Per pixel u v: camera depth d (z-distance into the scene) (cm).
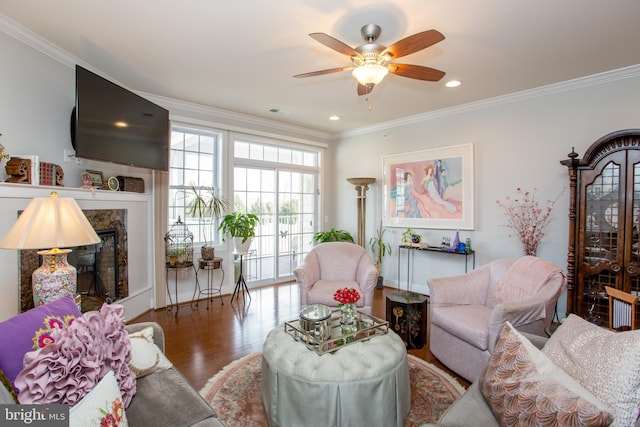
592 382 115
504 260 285
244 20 228
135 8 213
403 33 244
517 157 379
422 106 424
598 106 325
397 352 192
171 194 417
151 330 173
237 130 463
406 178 484
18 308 222
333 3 207
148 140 333
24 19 226
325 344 197
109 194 318
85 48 268
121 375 132
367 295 320
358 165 559
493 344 212
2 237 212
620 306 194
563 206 348
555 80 336
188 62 295
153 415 127
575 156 301
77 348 114
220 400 211
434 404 207
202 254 415
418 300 296
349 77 327
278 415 179
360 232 531
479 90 365
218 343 296
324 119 491
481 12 216
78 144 251
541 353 131
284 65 301
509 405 117
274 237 529
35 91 253
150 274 393
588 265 299
